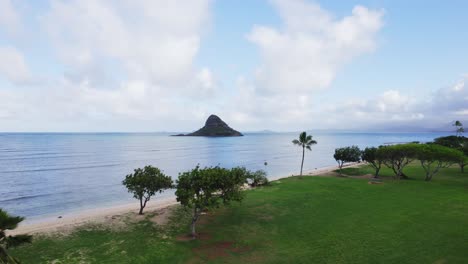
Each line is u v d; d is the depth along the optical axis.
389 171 70.00
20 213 41.97
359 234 26.08
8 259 14.27
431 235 25.36
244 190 47.78
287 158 136.50
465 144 81.12
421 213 31.97
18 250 23.56
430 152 52.41
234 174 28.22
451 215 31.05
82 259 21.78
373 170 72.31
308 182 54.91
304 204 37.41
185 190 26.36
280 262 21.03
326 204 37.22
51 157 123.75
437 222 28.80
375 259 21.00
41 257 22.16
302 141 66.06
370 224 28.72
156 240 25.94
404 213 32.12
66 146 198.00
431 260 20.62
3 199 50.75
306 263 20.75
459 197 39.75
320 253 22.34
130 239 26.25
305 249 23.25
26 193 55.88
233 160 123.81
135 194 36.09
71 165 98.38
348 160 69.25
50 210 43.69
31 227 32.25
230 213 34.06
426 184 50.22
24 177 73.94
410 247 22.92
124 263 21.05
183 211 36.12
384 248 22.84
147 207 42.22
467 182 52.03
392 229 27.08
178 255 22.50
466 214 31.36
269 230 28.11
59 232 28.39
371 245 23.52
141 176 34.84
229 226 29.59
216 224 30.38
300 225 29.20
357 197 40.88
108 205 46.69
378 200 38.69
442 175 60.81
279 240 25.45
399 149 54.97
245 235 26.94
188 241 25.62
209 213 34.31
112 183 66.69
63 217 39.19
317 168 97.19
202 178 26.36
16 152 145.12
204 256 22.30
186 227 29.81
